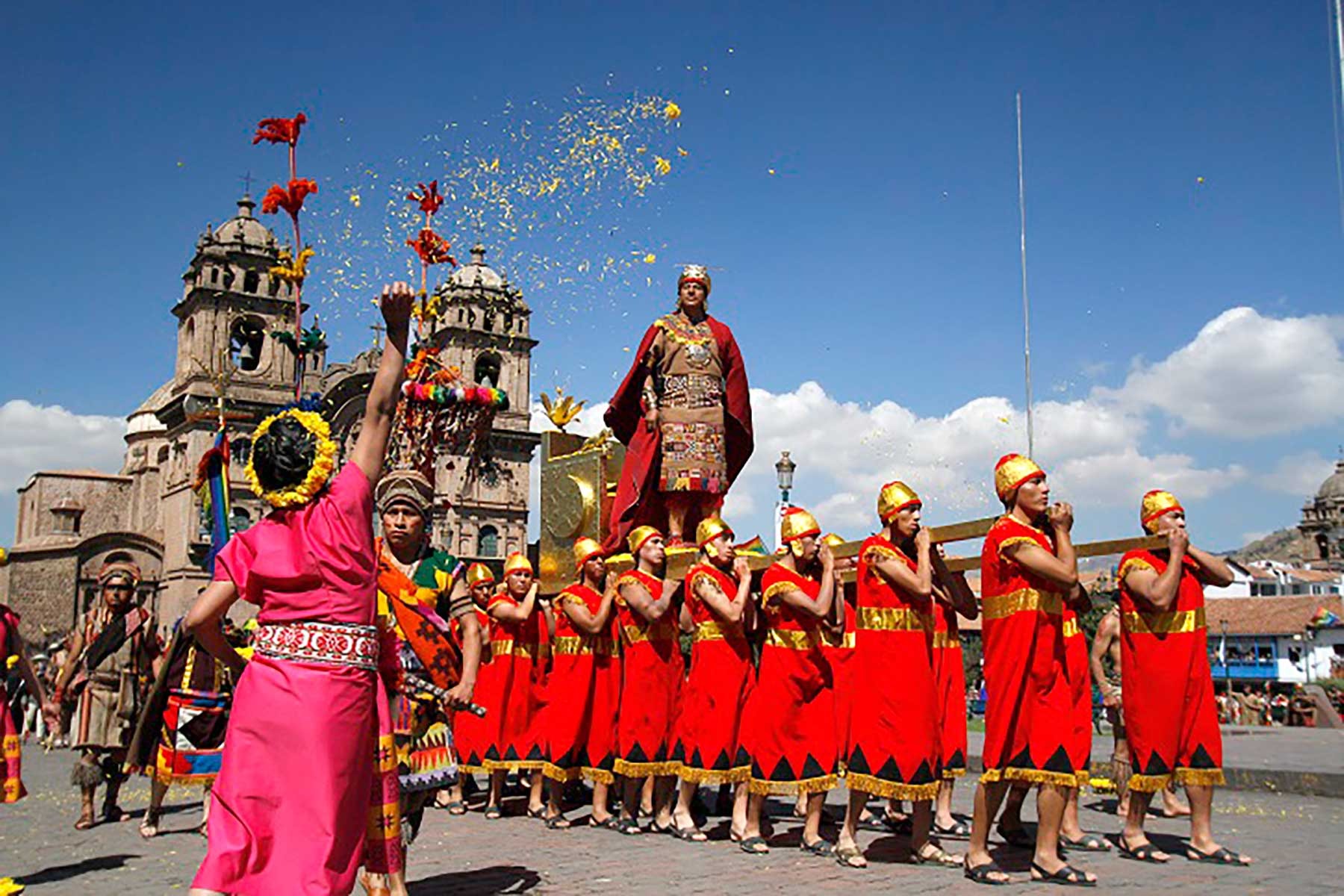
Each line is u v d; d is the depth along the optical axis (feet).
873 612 25.27
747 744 27.76
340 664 13.87
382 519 20.35
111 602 34.81
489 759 34.94
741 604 28.81
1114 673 36.88
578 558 34.17
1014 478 22.91
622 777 32.55
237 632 32.81
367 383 210.18
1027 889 21.66
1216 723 25.41
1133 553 25.64
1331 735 79.66
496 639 36.19
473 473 37.04
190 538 208.64
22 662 27.84
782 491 71.77
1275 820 33.83
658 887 22.25
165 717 31.81
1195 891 21.47
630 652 31.24
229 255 212.84
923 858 24.93
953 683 30.07
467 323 234.79
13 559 216.74
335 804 13.47
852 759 25.14
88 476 253.44
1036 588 22.48
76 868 26.07
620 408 37.88
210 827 13.28
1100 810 36.63
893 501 25.14
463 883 22.89
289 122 25.53
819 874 23.65
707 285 37.42
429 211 35.96
